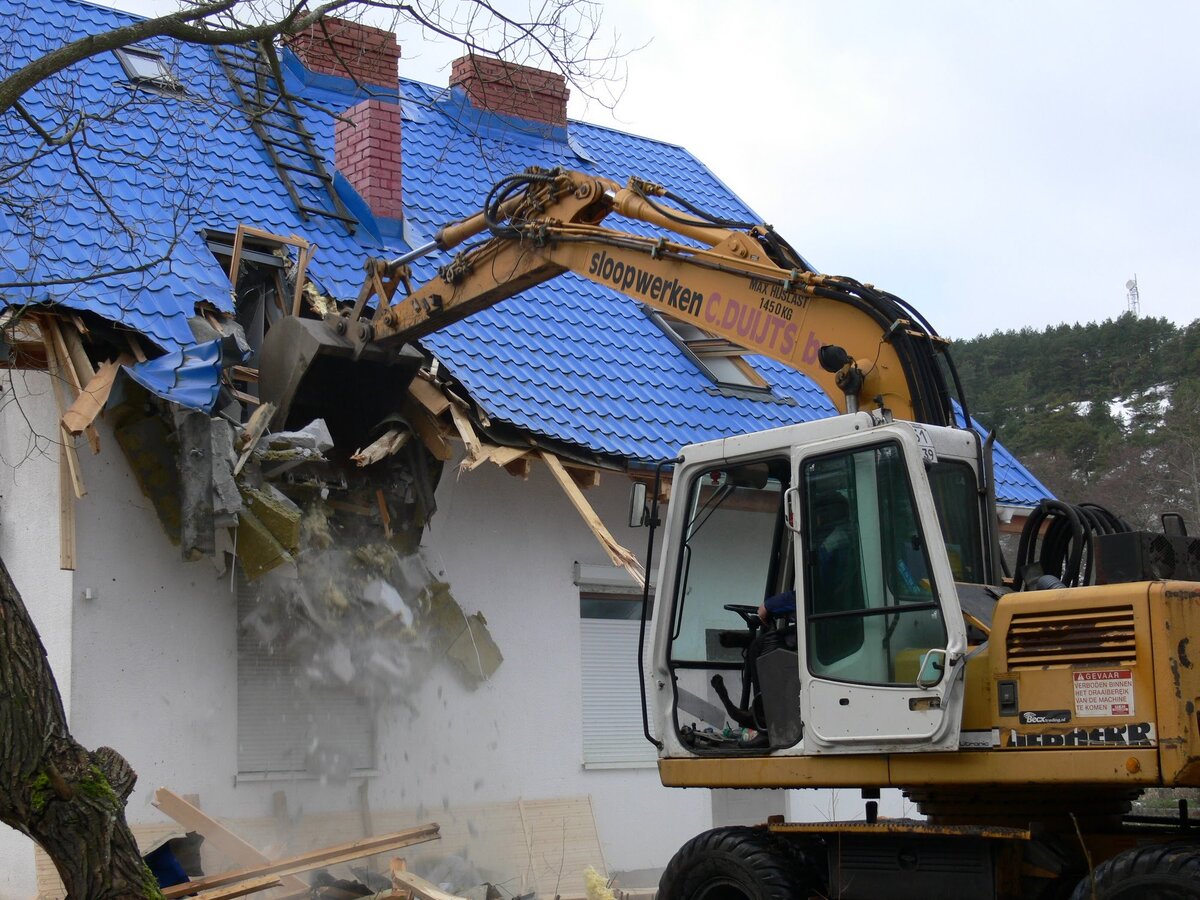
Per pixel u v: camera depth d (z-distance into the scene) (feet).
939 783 21.76
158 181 39.73
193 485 31.76
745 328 26.55
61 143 28.17
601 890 33.01
